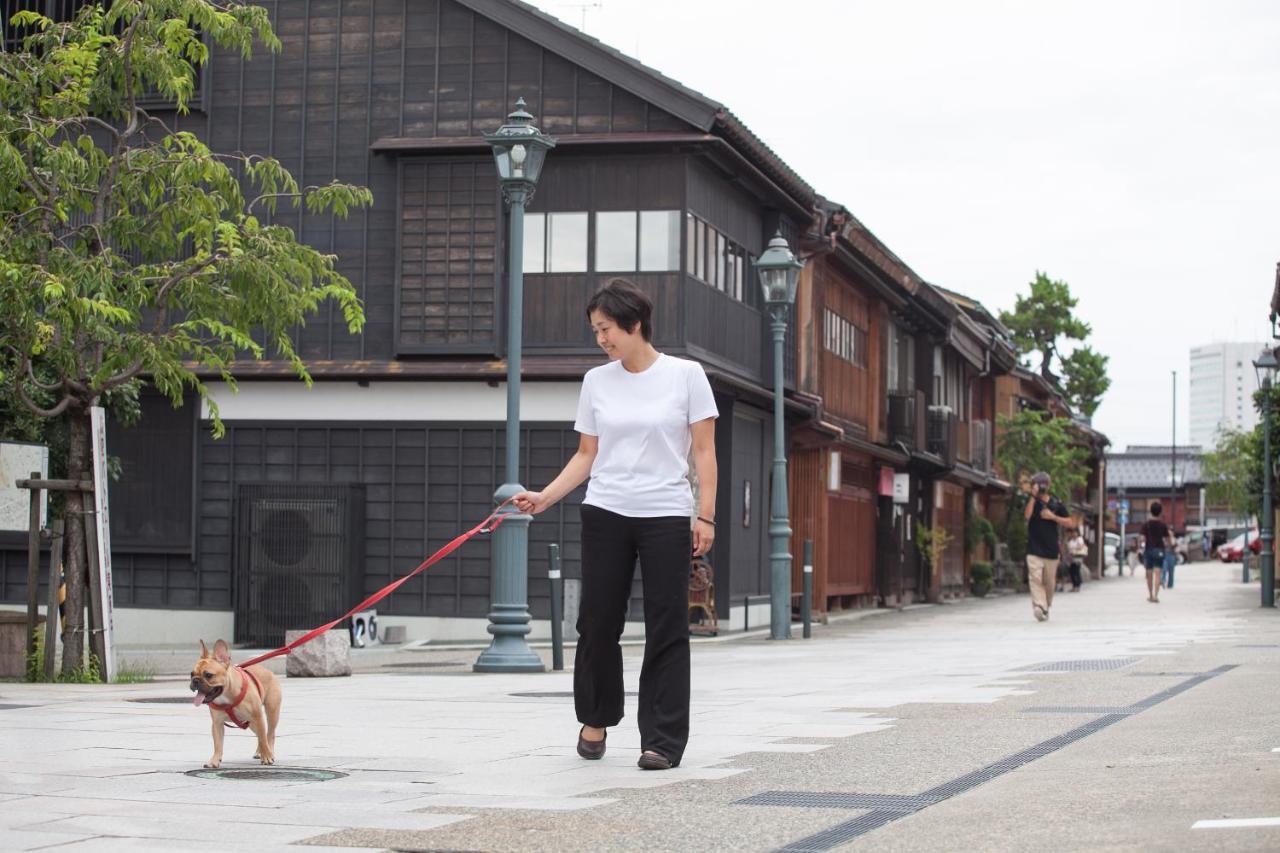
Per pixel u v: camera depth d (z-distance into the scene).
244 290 15.08
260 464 23.20
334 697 11.61
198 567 23.28
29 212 14.91
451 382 22.75
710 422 7.26
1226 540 103.69
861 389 33.06
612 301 7.21
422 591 22.69
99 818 5.82
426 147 22.70
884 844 5.10
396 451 22.84
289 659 15.04
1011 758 7.23
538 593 22.33
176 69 15.41
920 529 36.78
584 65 22.70
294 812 5.96
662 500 7.18
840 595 31.02
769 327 26.42
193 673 7.11
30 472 15.09
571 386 22.41
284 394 23.17
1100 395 77.38
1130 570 74.88
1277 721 8.44
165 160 15.04
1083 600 35.09
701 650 18.61
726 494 23.88
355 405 23.00
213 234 15.54
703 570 22.62
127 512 23.48
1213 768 6.57
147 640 23.38
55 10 23.56
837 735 8.43
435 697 11.62
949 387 42.44
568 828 5.54
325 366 22.78
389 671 16.33
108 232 15.45
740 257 25.28
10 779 6.90
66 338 14.58
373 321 23.16
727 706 10.34
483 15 23.02
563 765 7.35
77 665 14.83
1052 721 8.81
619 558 7.27
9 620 15.01
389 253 23.23
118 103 15.70
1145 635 19.14
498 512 7.42
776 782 6.64
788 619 21.58
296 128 23.58
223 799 6.30
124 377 14.90
